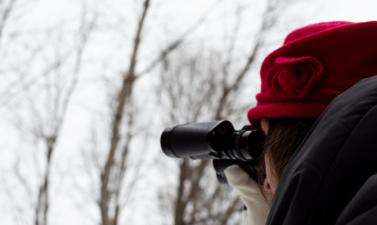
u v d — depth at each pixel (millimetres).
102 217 6078
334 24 985
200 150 1144
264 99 930
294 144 858
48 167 7020
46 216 6820
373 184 602
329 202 666
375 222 566
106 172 6176
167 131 1233
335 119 709
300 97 862
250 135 1037
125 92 6305
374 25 878
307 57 862
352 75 881
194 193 6789
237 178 1063
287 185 707
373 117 682
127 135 6746
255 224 1041
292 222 680
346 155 673
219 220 6648
